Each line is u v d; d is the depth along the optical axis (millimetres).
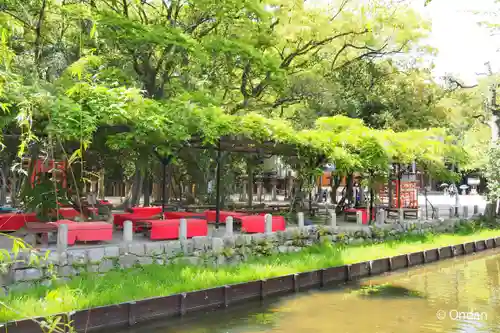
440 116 24156
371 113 23188
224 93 22219
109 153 16625
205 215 17297
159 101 13555
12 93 7793
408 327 9398
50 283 9523
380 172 18938
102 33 15297
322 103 21391
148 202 24062
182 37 15531
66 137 9617
